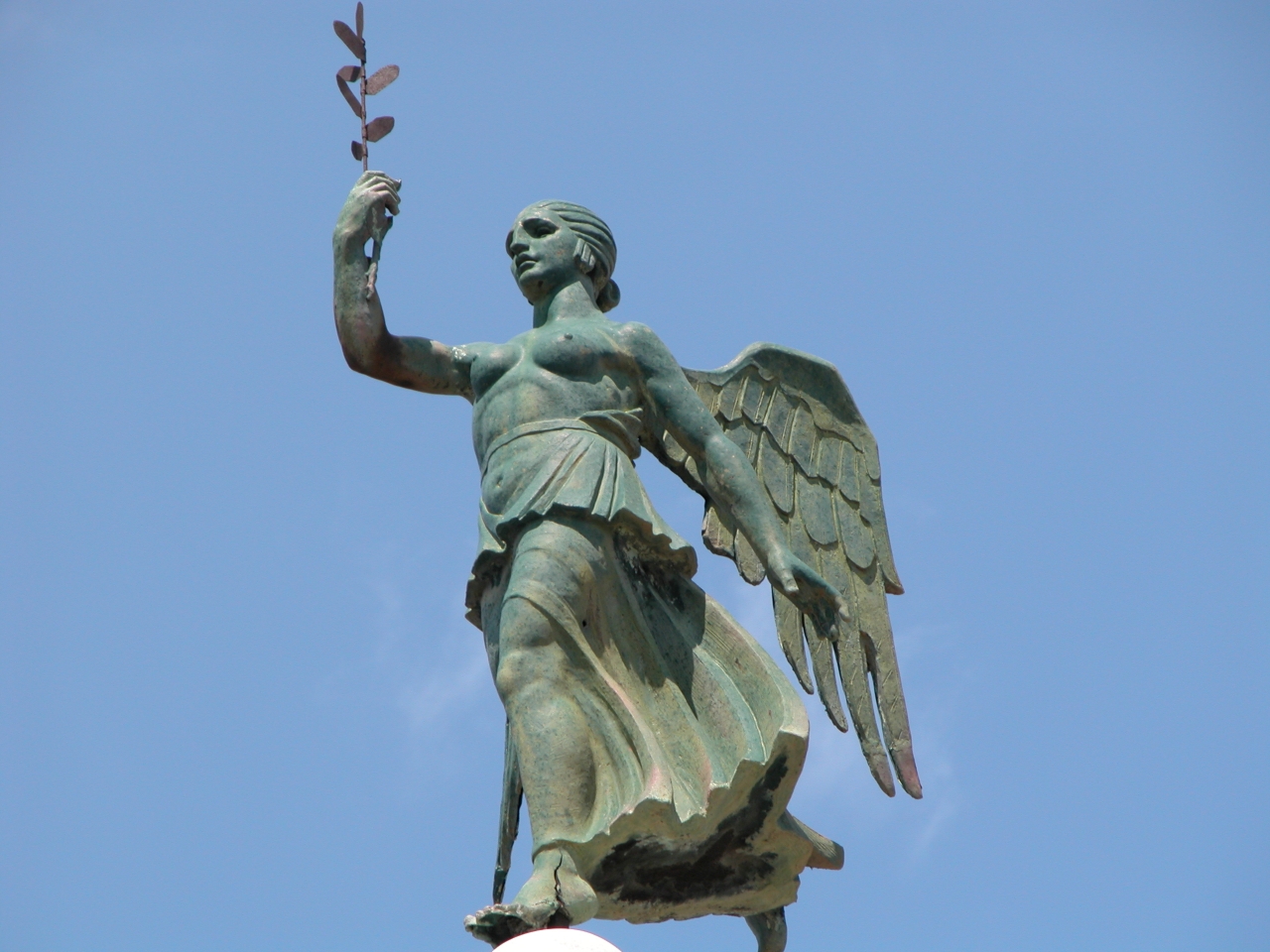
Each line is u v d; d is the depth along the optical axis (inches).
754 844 926.4
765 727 919.7
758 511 975.6
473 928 853.2
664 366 995.3
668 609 955.3
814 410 1074.7
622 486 947.3
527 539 935.0
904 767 1009.5
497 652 943.7
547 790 889.5
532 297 1021.2
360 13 1053.2
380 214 1011.9
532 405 968.3
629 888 919.7
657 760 898.7
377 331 994.1
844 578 1037.8
